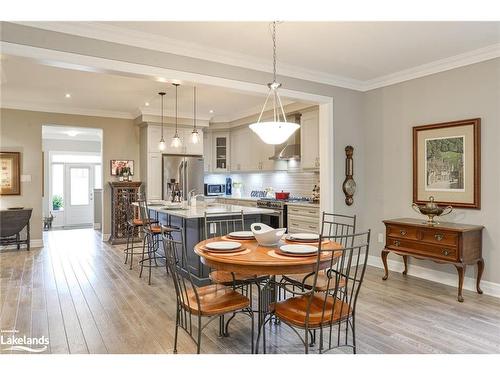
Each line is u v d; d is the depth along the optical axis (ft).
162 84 16.15
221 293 8.24
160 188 22.50
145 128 22.50
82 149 32.65
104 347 8.39
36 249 20.17
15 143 20.10
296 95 14.02
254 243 9.05
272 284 9.57
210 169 25.88
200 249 8.20
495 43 11.43
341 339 8.82
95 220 29.66
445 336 8.95
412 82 14.28
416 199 14.11
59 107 21.06
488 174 12.01
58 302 11.40
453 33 10.61
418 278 14.01
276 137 8.87
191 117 23.36
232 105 20.94
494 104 11.80
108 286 13.12
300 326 6.89
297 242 8.97
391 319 10.03
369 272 14.87
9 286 13.10
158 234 15.97
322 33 10.53
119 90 17.30
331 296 8.02
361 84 15.98
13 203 20.13
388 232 13.58
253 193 25.50
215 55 11.94
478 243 12.01
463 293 12.25
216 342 8.70
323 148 15.25
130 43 10.55
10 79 15.34
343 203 15.62
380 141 15.60
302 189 21.24
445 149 13.14
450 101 13.01
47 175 31.27
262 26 10.04
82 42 9.88
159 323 9.79
